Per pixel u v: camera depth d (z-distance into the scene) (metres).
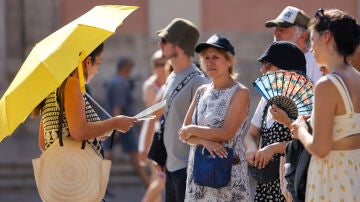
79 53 12.98
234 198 13.86
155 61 22.42
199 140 13.85
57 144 13.27
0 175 30.59
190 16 36.94
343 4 36.38
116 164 31.14
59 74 12.59
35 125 36.38
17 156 32.00
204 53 14.15
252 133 14.31
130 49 37.03
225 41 14.08
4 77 36.72
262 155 13.47
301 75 12.83
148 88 22.59
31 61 13.00
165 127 16.12
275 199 13.93
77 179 13.27
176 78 16.11
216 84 14.16
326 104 11.22
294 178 12.04
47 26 36.94
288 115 12.93
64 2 36.91
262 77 13.02
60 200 13.24
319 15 11.59
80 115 13.04
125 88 29.64
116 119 13.49
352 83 11.34
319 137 11.22
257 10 36.94
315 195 11.59
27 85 12.64
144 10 37.09
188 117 14.52
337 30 11.43
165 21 37.03
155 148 16.45
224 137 13.76
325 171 11.48
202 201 13.97
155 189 20.58
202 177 13.73
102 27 13.42
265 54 13.86
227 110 13.88
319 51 11.59
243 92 13.93
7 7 36.78
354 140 11.35
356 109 11.31
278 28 15.51
